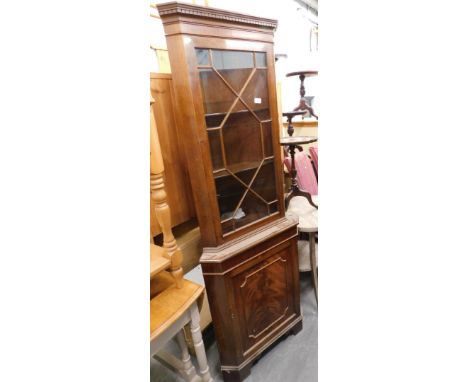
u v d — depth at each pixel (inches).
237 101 36.9
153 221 43.4
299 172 67.9
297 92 98.0
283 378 46.7
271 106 41.1
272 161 43.5
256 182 42.4
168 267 36.6
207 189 35.7
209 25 31.6
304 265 64.7
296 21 101.2
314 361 49.2
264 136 41.7
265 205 44.4
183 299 35.2
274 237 43.7
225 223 38.9
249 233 41.7
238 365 44.0
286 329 50.9
